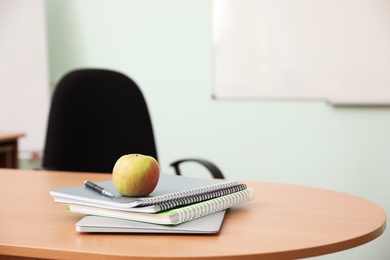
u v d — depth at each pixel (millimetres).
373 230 1086
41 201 1353
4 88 3594
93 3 3543
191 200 1136
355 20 3090
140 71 3480
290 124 3223
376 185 3104
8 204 1319
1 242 1006
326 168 3174
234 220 1159
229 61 3311
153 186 1172
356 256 3031
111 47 3525
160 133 3465
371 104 3072
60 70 3637
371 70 3076
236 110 3314
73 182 1604
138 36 3471
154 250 948
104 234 1056
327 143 3166
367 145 3107
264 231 1072
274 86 3238
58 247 973
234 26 3293
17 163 3066
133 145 2057
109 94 2041
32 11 3551
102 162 2006
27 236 1046
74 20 3588
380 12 3055
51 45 3643
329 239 1018
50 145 1922
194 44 3371
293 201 1354
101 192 1173
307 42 3172
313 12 3152
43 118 3566
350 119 3125
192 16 3365
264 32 3242
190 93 3395
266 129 3266
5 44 3584
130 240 1013
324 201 1356
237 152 3326
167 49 3422
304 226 1110
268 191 1479
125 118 2055
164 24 3418
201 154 3393
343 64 3117
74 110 1965
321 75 3156
